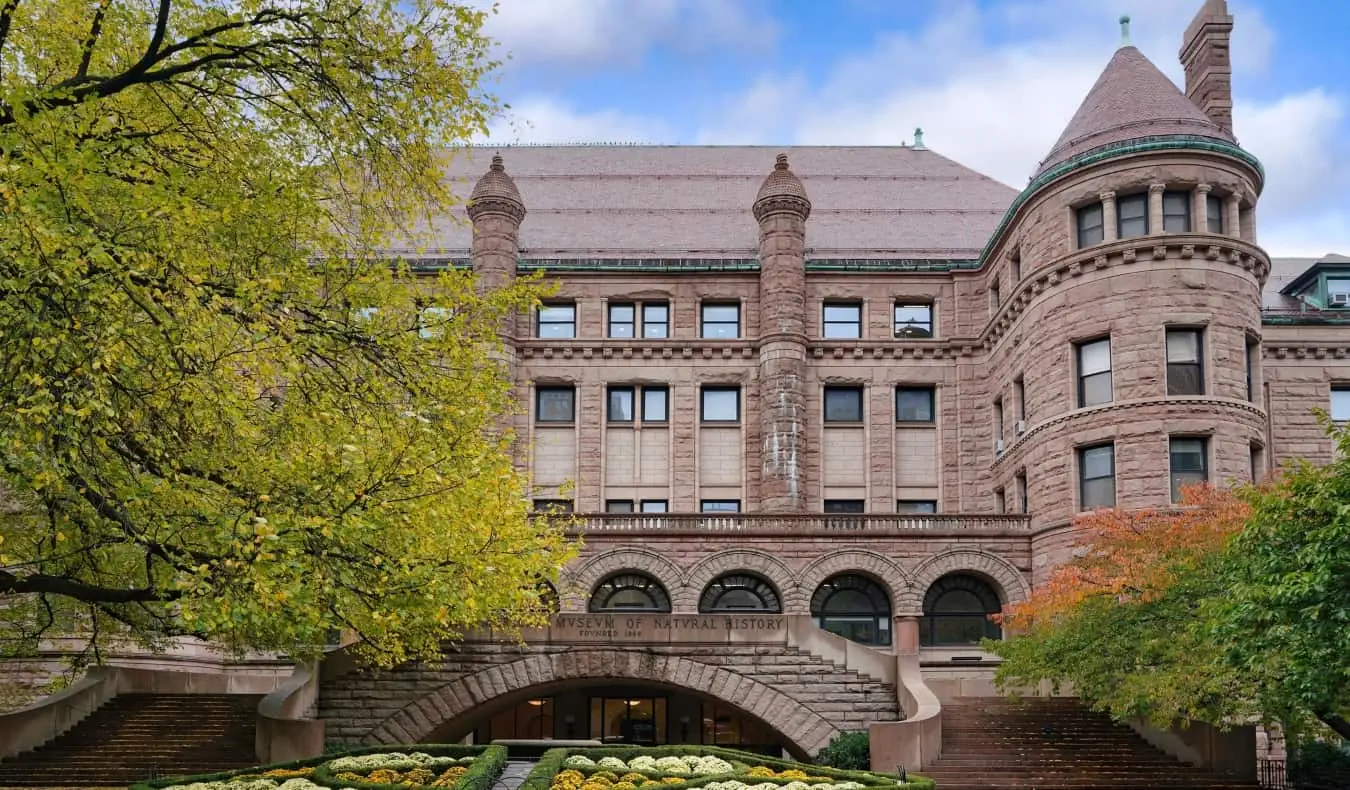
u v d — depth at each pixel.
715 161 55.78
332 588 15.88
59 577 16.86
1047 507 38.53
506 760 20.91
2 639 22.11
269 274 16.89
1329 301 46.47
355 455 15.93
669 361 46.59
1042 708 31.80
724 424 46.25
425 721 29.94
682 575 40.19
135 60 17.88
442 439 17.84
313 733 26.70
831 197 52.19
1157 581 26.91
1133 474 36.06
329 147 18.39
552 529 25.80
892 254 48.09
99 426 15.17
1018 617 33.72
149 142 17.39
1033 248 40.28
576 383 46.31
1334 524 18.19
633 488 45.78
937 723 27.88
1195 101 44.16
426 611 17.62
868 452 45.72
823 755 29.05
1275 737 32.75
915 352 46.41
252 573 14.30
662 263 46.97
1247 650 20.45
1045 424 38.72
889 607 41.03
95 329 14.69
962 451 45.75
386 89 18.05
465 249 47.75
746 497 45.38
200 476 16.02
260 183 17.34
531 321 47.22
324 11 17.53
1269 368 44.81
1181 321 36.59
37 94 14.34
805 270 46.75
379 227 18.80
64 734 29.50
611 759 20.55
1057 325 38.59
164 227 15.33
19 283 13.95
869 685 30.47
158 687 34.47
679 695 40.75
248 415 17.00
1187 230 37.66
